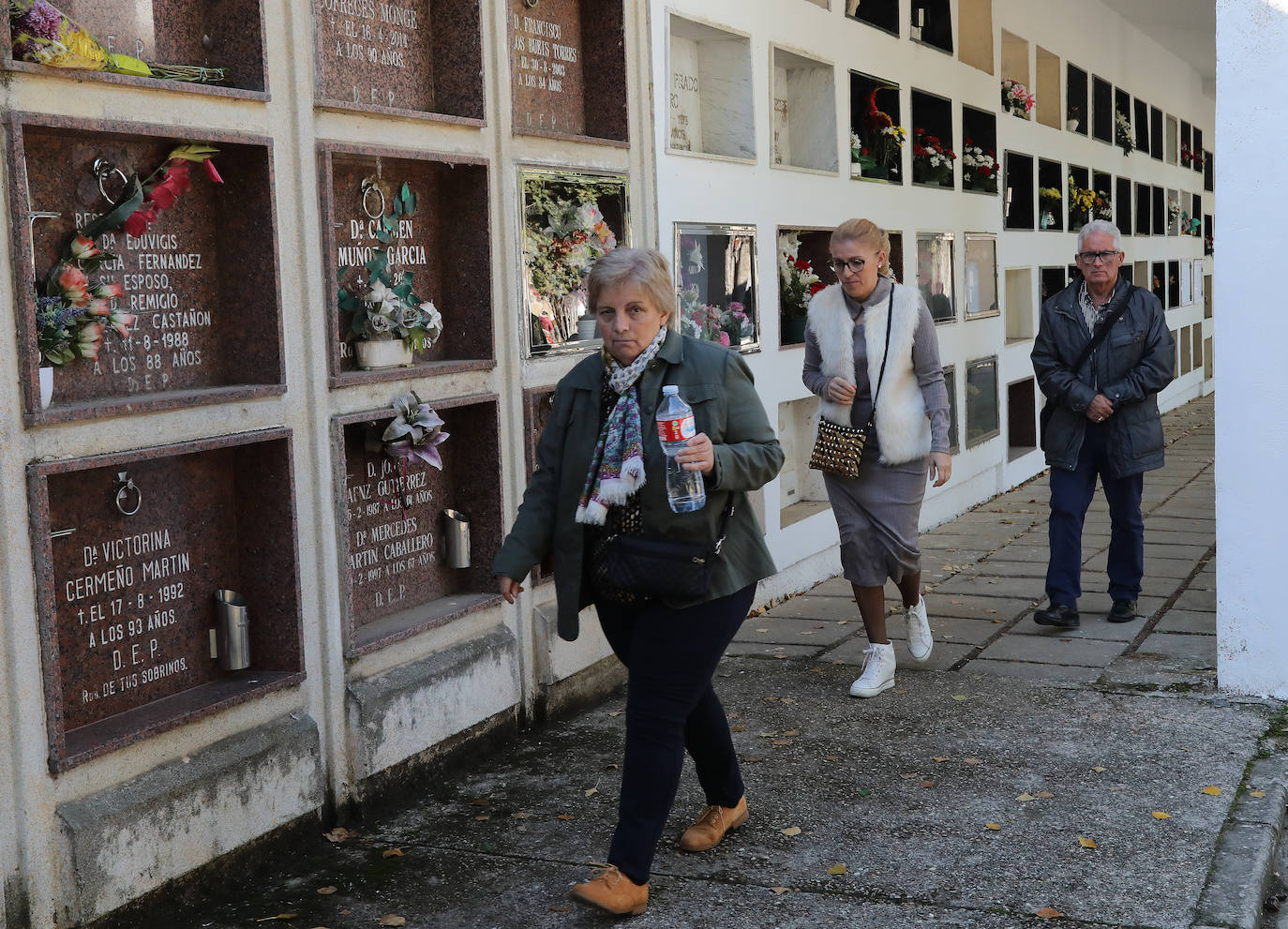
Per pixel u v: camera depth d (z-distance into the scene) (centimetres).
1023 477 1033
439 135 393
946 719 435
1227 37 423
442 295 421
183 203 322
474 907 305
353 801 358
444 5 410
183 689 323
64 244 287
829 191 691
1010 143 993
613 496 283
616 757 413
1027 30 1040
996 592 634
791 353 656
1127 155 1405
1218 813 347
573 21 486
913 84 802
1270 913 307
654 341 294
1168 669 484
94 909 277
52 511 287
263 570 339
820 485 717
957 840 335
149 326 311
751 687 482
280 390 330
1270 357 432
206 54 330
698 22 559
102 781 284
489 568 423
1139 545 552
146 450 291
